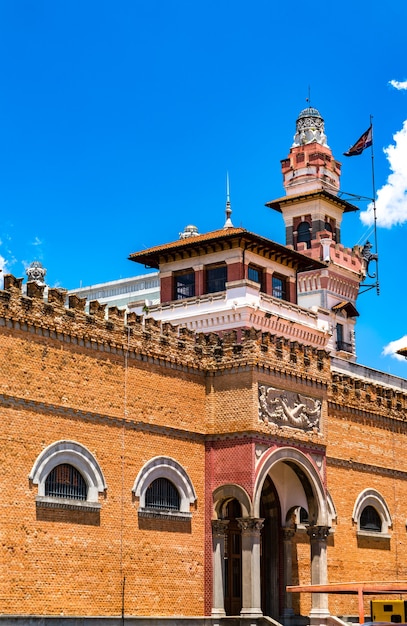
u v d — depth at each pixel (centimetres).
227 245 6925
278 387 5294
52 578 4284
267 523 5566
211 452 5178
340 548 5988
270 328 6931
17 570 4144
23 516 4209
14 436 4228
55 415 4431
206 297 6881
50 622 4209
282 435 5244
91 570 4469
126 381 4816
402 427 6725
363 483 6275
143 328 4959
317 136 10019
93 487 4544
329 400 6056
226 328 6744
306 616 5584
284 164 9975
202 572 5044
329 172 9869
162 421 4972
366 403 6394
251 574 4931
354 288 9738
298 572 5669
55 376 4450
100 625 4425
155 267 7406
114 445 4700
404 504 6606
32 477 4259
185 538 4991
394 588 4184
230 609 5297
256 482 5028
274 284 7262
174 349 5106
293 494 5528
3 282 4316
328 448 6006
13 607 4103
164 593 4812
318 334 7431
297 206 9712
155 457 4891
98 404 4644
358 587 4225
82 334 4606
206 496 5141
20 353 4309
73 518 4428
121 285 9456
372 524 6356
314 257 9431
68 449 4450
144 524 4772
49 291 4528
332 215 9806
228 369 5212
